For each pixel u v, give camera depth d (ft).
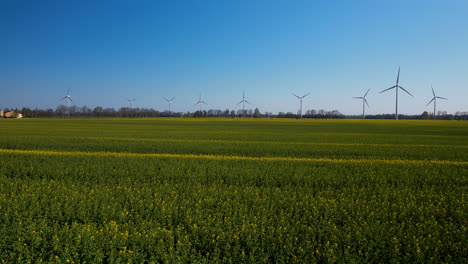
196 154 88.63
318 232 31.83
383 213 37.60
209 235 30.99
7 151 86.89
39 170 58.49
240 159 77.10
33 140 119.03
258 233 30.96
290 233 31.60
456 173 62.13
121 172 57.67
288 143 119.24
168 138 138.00
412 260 27.99
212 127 244.63
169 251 27.40
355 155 90.17
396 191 48.88
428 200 44.06
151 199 41.57
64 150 93.25
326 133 184.65
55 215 34.99
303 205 40.19
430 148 107.04
